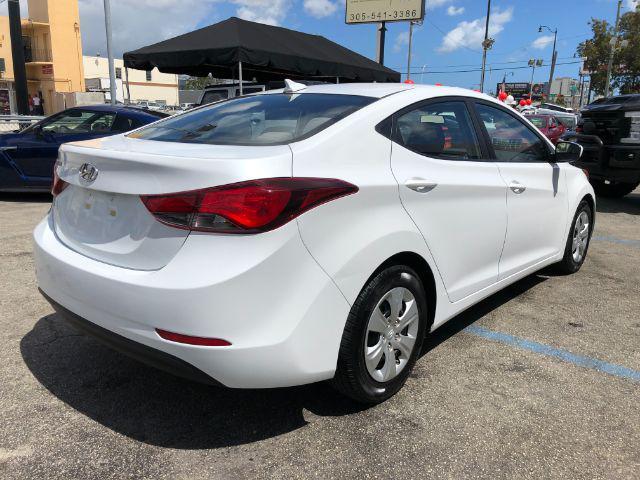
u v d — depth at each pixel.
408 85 3.27
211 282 2.03
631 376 3.08
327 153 2.42
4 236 5.76
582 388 2.94
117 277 2.22
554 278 4.88
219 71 13.87
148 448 2.38
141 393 2.82
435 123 3.09
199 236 2.09
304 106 2.93
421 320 2.85
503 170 3.52
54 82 39.06
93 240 2.46
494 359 3.27
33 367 3.04
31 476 2.18
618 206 8.70
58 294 2.56
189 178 2.11
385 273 2.54
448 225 2.95
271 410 2.70
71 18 39.22
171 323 2.09
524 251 3.88
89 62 53.72
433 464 2.31
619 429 2.57
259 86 10.45
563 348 3.44
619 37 39.88
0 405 2.67
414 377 3.04
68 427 2.51
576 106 59.66
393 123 2.79
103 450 2.36
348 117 2.64
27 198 8.33
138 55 11.45
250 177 2.10
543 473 2.26
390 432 2.52
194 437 2.47
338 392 2.86
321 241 2.24
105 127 7.95
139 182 2.23
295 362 2.21
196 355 2.09
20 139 7.75
